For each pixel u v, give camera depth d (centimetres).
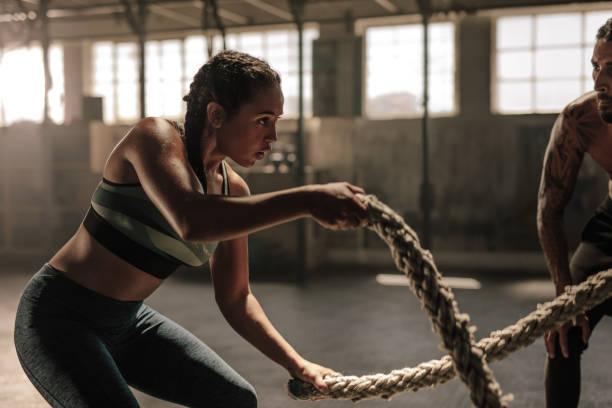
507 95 808
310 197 95
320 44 833
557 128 187
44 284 132
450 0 728
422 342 431
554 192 187
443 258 825
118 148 124
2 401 317
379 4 783
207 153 129
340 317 520
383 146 847
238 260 152
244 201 99
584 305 108
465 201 816
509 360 382
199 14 821
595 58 158
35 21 765
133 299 136
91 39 938
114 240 129
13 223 939
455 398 314
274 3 754
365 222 96
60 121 974
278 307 566
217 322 499
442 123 824
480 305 566
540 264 786
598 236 184
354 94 826
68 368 122
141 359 147
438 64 835
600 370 361
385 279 739
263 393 324
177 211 103
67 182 925
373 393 123
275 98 122
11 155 934
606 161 183
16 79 984
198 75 126
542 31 786
